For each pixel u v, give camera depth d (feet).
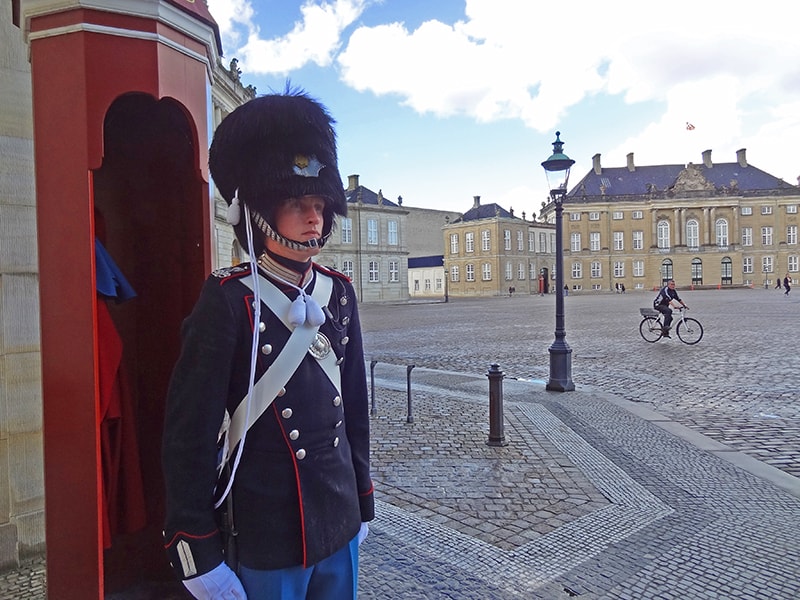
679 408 23.94
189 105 6.77
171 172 7.71
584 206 219.41
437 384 30.22
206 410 4.51
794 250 218.18
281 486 4.75
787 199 217.97
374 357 41.91
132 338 7.75
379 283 167.22
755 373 31.40
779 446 18.37
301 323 4.80
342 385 5.64
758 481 15.05
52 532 6.21
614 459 17.04
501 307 119.03
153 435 7.82
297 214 4.88
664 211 220.23
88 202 6.05
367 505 5.75
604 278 219.20
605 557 10.96
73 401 6.13
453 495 14.30
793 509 13.17
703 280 217.56
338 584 5.24
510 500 13.94
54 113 6.04
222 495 4.82
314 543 4.79
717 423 21.36
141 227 7.73
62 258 6.10
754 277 218.59
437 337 56.08
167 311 7.77
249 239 4.88
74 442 6.15
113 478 7.03
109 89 6.05
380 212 167.84
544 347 46.06
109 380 6.50
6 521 9.84
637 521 12.59
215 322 4.60
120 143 7.59
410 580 10.16
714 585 9.89
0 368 9.72
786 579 10.05
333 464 5.06
